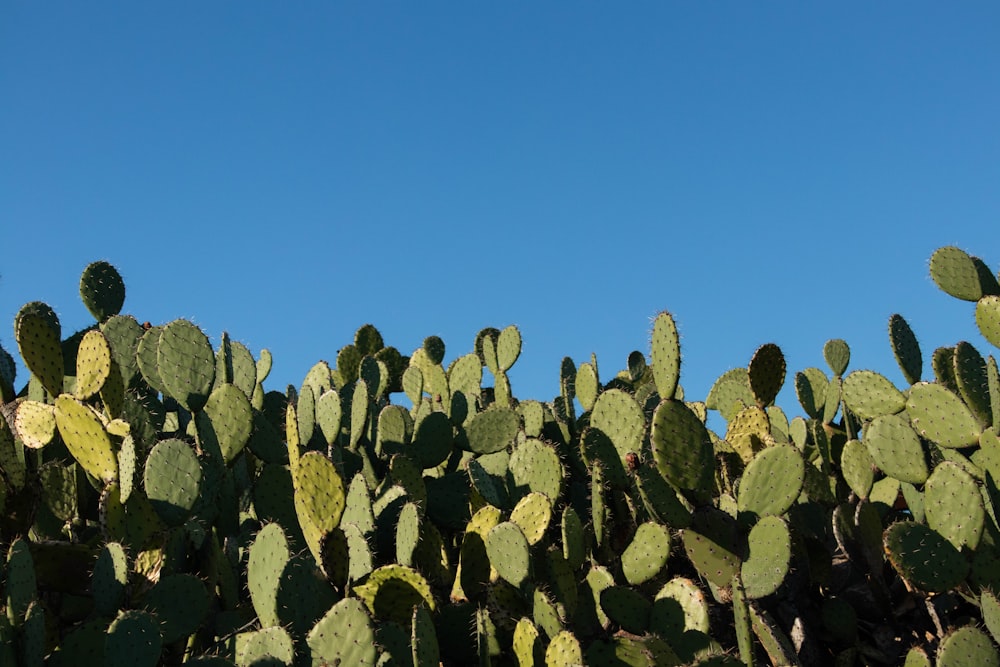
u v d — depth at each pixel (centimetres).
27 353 374
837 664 387
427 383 674
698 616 345
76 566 329
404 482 423
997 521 389
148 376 420
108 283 510
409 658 320
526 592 353
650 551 367
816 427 491
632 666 330
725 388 572
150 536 337
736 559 360
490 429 489
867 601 412
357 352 720
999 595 351
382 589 342
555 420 501
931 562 349
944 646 319
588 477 460
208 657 287
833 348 611
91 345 384
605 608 354
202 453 398
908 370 501
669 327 382
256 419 446
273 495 402
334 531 341
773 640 331
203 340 412
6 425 343
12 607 283
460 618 352
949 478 364
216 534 388
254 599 323
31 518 346
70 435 347
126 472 337
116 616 296
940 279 482
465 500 435
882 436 411
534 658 326
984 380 411
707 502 370
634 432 422
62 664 289
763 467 367
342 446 501
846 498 495
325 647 297
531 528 375
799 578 402
